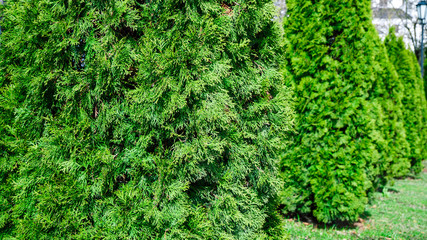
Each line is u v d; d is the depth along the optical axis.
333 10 5.41
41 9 2.40
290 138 5.45
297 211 6.29
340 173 5.37
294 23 5.77
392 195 8.70
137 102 2.36
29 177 2.47
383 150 6.96
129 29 2.54
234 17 2.64
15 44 2.54
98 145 2.44
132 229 2.33
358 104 5.38
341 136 5.43
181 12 2.41
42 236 2.35
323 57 5.45
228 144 2.65
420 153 12.11
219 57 2.59
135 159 2.37
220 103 2.47
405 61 11.37
